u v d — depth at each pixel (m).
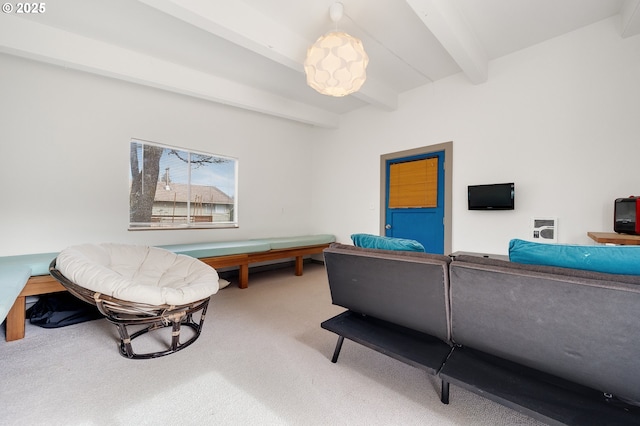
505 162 2.97
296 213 5.03
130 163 3.28
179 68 3.05
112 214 3.10
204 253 3.08
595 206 2.47
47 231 2.74
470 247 3.24
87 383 1.52
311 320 2.46
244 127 4.29
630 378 0.97
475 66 2.73
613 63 2.38
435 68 3.21
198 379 1.57
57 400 1.38
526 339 1.15
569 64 2.58
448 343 1.45
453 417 1.29
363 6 2.18
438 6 1.96
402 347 1.48
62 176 2.81
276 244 3.82
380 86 3.60
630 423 0.95
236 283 3.76
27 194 2.64
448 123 3.42
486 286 1.20
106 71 2.64
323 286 3.61
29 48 2.26
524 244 1.23
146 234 3.34
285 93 3.87
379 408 1.35
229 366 1.71
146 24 2.35
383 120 4.14
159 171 3.51
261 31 2.28
